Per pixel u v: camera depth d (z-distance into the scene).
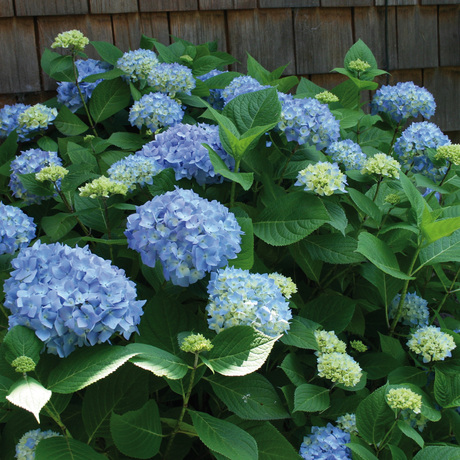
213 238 2.26
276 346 2.47
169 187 2.49
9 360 2.15
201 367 2.26
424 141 2.62
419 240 2.44
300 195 2.46
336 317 2.48
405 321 2.59
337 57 3.16
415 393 2.32
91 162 2.66
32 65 2.92
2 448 2.29
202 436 2.20
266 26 3.08
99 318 2.15
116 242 2.38
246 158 2.56
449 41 3.25
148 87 2.87
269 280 2.28
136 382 2.28
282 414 2.28
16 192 2.62
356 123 2.81
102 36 2.96
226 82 2.94
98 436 2.26
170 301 2.32
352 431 2.31
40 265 2.21
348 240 2.52
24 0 2.88
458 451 2.21
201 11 3.03
